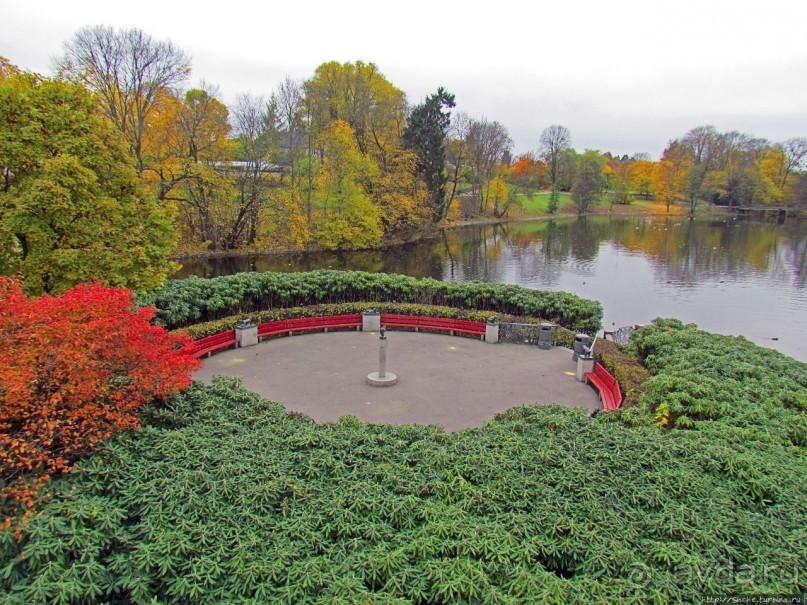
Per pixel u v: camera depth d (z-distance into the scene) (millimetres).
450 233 61625
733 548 5477
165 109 31547
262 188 40406
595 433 8297
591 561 5301
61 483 5879
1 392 5965
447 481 6918
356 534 5773
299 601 4719
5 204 13367
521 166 93812
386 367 15086
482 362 15594
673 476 6801
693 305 29234
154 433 7449
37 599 4434
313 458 7305
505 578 5055
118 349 7547
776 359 13031
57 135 14141
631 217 80312
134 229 16188
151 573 5059
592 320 17812
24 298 7078
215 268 38156
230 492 6293
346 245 46531
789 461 7562
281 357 15820
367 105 48656
